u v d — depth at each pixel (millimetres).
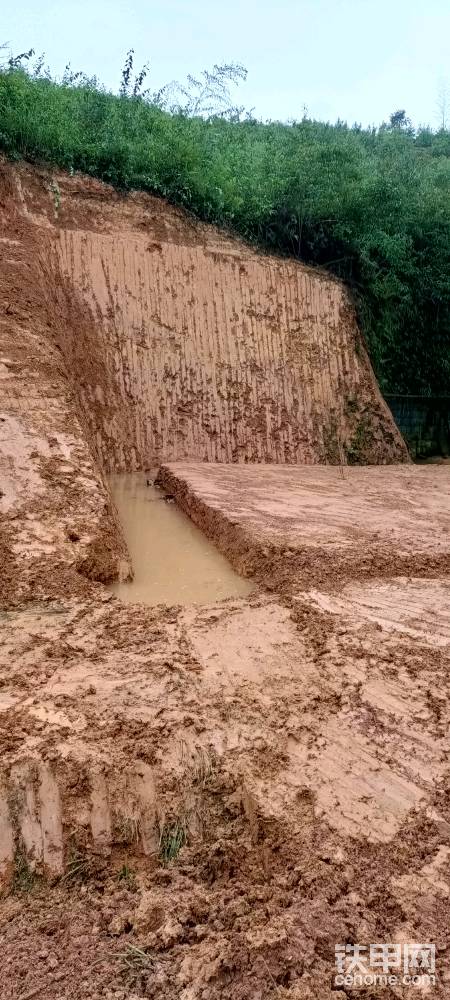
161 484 10148
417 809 2961
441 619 4840
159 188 12500
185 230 12531
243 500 8117
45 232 11133
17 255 10164
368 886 2592
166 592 5703
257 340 12516
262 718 3541
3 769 3035
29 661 4012
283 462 12180
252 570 6043
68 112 12469
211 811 3086
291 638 4477
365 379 13398
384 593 5355
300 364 12812
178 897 2664
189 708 3576
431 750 3342
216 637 4473
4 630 4445
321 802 2992
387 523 7312
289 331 12898
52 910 2668
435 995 2193
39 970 2357
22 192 11250
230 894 2654
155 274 11844
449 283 14281
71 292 11109
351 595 5293
